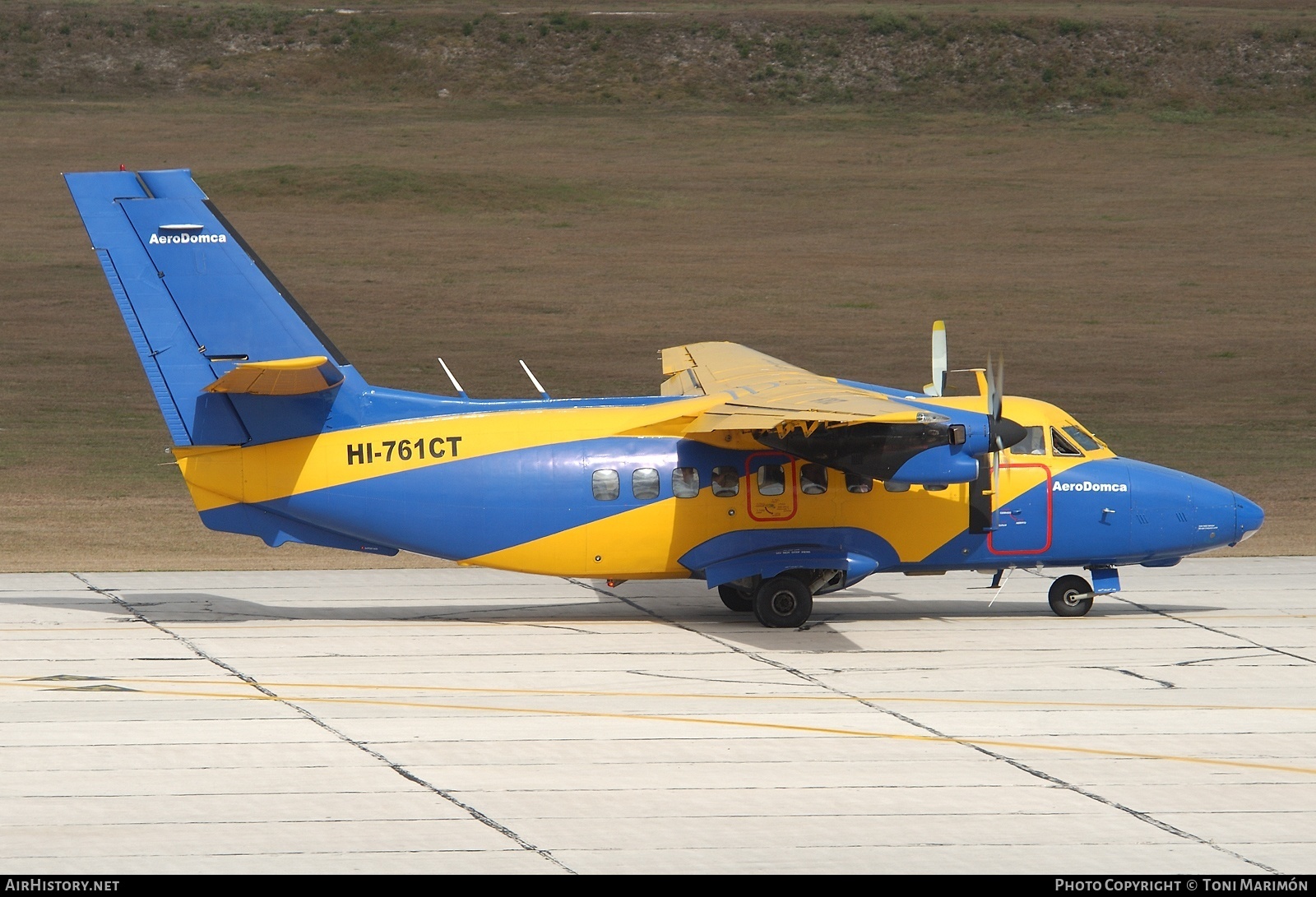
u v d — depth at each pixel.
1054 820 47.47
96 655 68.88
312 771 51.59
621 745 55.06
